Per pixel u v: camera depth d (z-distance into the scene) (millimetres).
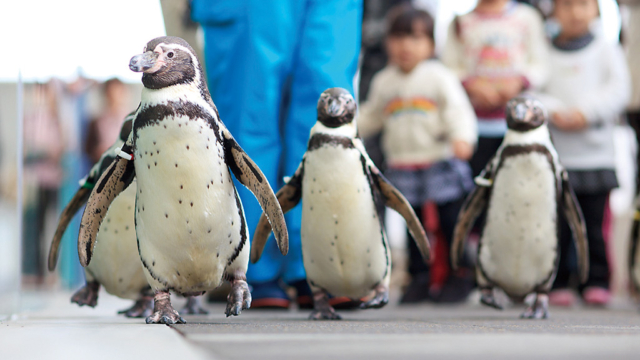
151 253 3422
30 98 5785
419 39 7840
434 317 4551
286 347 2188
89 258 3512
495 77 7977
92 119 9461
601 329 3174
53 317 4199
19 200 4500
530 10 8172
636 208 6246
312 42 5363
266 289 5387
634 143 8086
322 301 4180
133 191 3908
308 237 4047
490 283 4668
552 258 4496
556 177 4402
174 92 3268
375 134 8648
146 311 4188
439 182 7676
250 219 5129
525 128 4395
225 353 2018
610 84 7832
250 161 3387
